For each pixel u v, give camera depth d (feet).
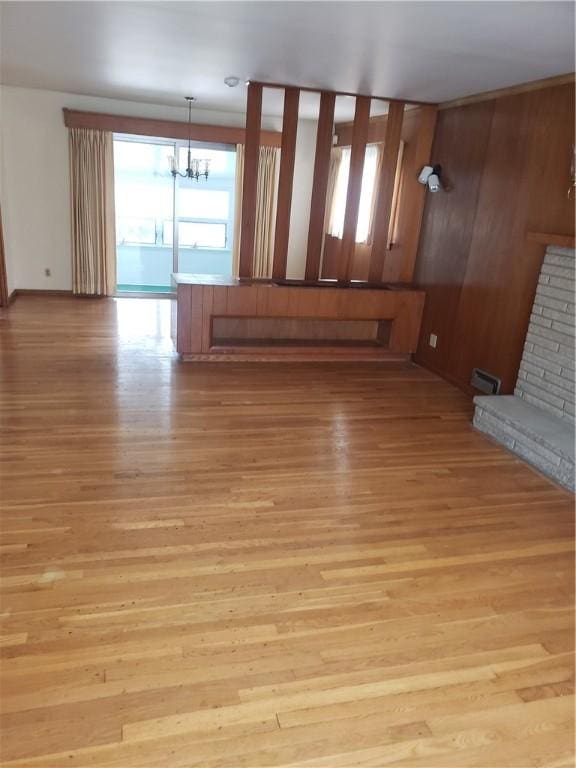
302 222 25.45
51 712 5.25
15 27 11.28
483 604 7.16
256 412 12.93
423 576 7.63
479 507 9.49
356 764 4.98
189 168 22.34
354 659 6.14
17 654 5.88
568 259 11.41
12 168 21.88
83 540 7.82
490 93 14.01
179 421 12.09
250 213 16.49
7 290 21.06
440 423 13.06
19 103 21.21
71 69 16.14
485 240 14.35
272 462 10.55
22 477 9.38
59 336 17.80
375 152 20.99
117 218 25.09
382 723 5.40
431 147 16.89
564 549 8.47
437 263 16.63
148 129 22.25
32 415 11.86
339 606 6.94
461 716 5.54
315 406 13.60
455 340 15.79
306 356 17.19
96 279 23.62
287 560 7.74
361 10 8.58
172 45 12.07
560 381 11.65
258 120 15.78
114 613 6.54
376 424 12.77
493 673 6.09
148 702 5.43
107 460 10.16
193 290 15.51
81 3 9.45
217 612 6.68
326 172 16.56
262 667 5.94
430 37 9.75
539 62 10.84
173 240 25.29
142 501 8.91
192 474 9.87
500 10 8.05
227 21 9.86
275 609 6.81
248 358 16.72
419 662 6.17
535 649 6.48
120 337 18.16
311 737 5.20
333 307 16.70
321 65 12.77
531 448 11.10
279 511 8.93
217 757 4.95
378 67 12.46
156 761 4.88
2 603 6.57
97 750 4.93
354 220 17.33
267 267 25.32
